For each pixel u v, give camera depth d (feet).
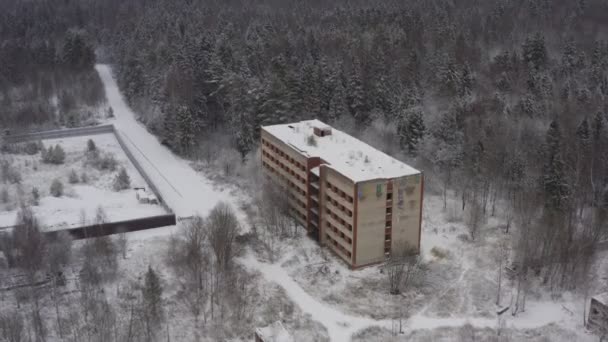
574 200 395.55
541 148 437.58
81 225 369.50
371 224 335.26
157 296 296.10
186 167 494.59
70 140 557.74
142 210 405.80
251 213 403.95
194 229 344.49
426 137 468.34
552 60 634.02
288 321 301.63
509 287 327.67
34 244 312.91
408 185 337.31
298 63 579.48
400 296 319.68
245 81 523.70
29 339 265.13
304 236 378.53
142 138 560.20
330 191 350.64
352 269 341.00
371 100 525.34
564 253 329.72
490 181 426.10
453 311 309.83
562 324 301.84
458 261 351.46
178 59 577.43
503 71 597.52
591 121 489.26
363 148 378.32
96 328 276.00
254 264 348.38
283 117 494.18
